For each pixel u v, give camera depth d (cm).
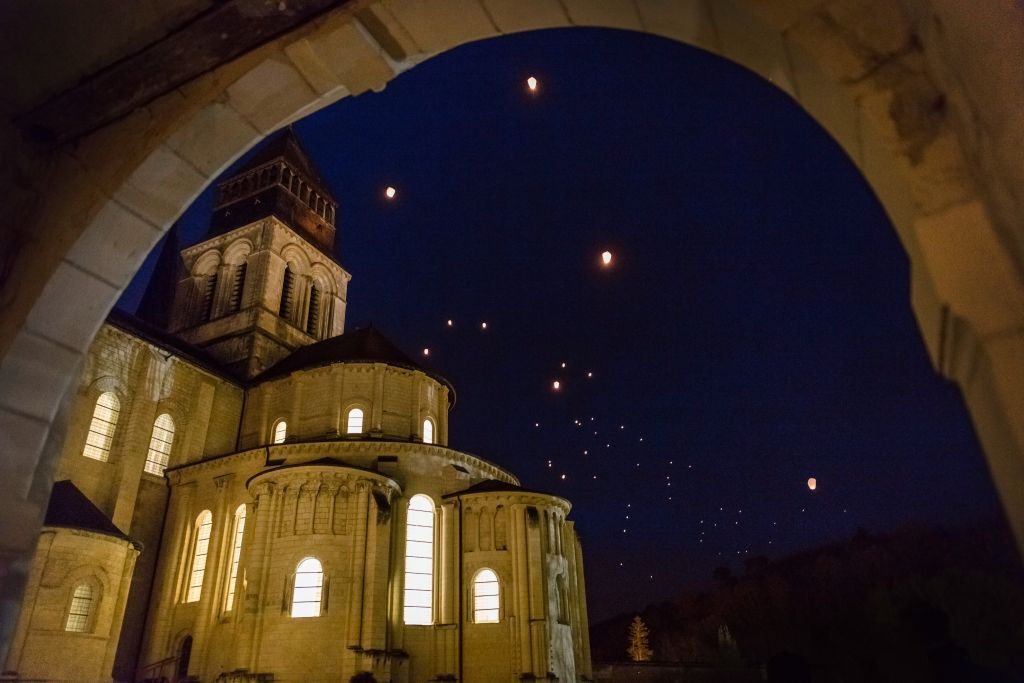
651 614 8194
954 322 226
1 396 500
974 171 223
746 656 6438
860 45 262
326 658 3058
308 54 505
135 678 3534
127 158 538
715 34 347
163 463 4062
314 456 3741
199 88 528
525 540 3631
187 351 4641
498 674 3356
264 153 6316
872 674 4797
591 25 432
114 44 538
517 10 450
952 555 5206
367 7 480
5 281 550
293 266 5797
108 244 548
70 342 541
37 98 569
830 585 6238
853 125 280
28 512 504
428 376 4384
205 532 3809
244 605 3206
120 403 3869
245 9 501
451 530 3719
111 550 3153
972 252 218
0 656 468
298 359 4841
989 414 216
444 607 3531
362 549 3306
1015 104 174
